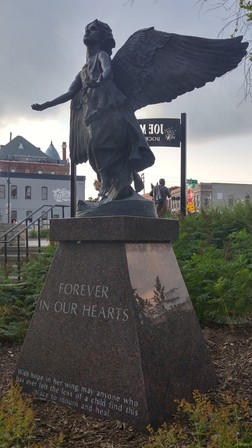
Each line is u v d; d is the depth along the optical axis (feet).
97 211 14.46
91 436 11.30
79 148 16.63
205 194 131.23
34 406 13.11
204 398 11.71
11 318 21.31
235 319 20.04
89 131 15.33
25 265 27.81
